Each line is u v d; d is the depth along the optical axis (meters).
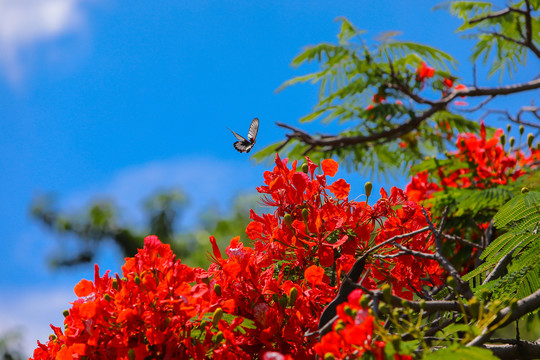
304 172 4.57
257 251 4.55
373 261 4.49
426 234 4.56
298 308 4.42
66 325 4.46
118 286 4.41
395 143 10.23
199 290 4.37
